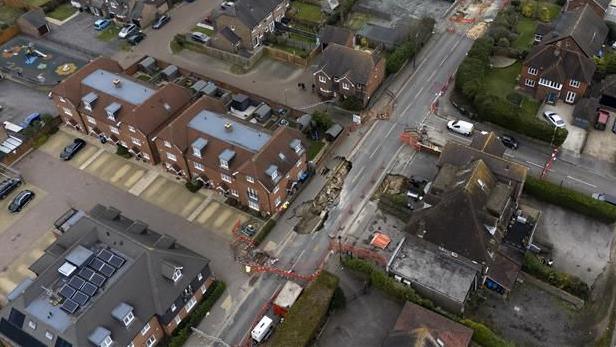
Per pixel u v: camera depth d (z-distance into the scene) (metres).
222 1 132.12
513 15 115.56
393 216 81.06
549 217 79.31
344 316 69.94
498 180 76.19
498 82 102.94
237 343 68.19
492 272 69.75
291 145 81.38
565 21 103.62
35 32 123.12
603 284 70.75
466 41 113.19
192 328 69.44
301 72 109.44
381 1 126.50
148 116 87.88
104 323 61.69
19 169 92.88
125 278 64.12
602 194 80.88
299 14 123.88
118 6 124.81
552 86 95.44
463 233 69.75
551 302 69.62
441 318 63.69
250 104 102.62
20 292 68.19
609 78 96.75
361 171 88.19
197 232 81.19
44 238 82.12
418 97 101.12
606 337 64.06
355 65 97.19
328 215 82.12
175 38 117.50
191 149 83.38
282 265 76.19
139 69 112.12
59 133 99.19
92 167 92.44
